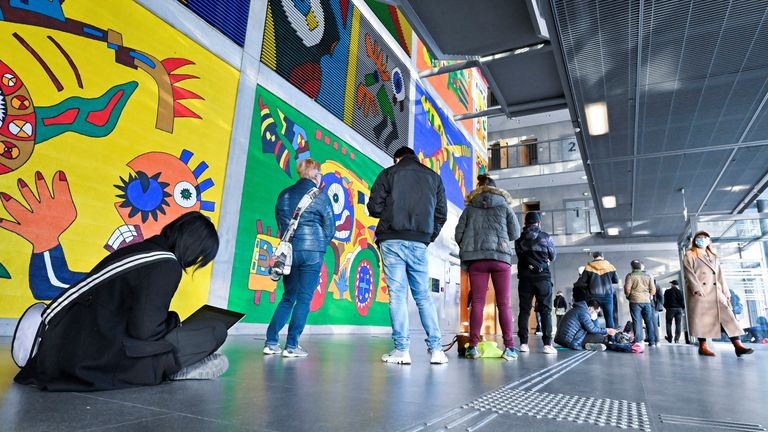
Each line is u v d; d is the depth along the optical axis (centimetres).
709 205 1347
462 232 410
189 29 536
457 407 163
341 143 812
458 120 1389
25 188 376
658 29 582
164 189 488
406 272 331
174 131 505
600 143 930
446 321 1225
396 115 1026
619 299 2020
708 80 689
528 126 2317
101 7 446
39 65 394
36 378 167
